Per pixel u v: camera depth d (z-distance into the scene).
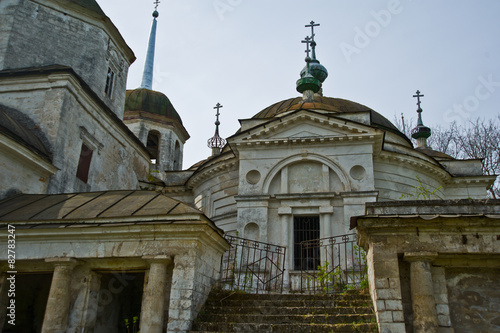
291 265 20.22
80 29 22.20
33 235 11.66
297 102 28.97
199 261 11.30
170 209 12.09
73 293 11.59
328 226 20.61
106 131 21.95
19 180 15.70
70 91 18.80
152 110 34.28
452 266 10.03
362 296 11.59
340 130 22.28
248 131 22.75
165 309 11.09
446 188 26.38
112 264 11.67
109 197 13.94
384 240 10.11
